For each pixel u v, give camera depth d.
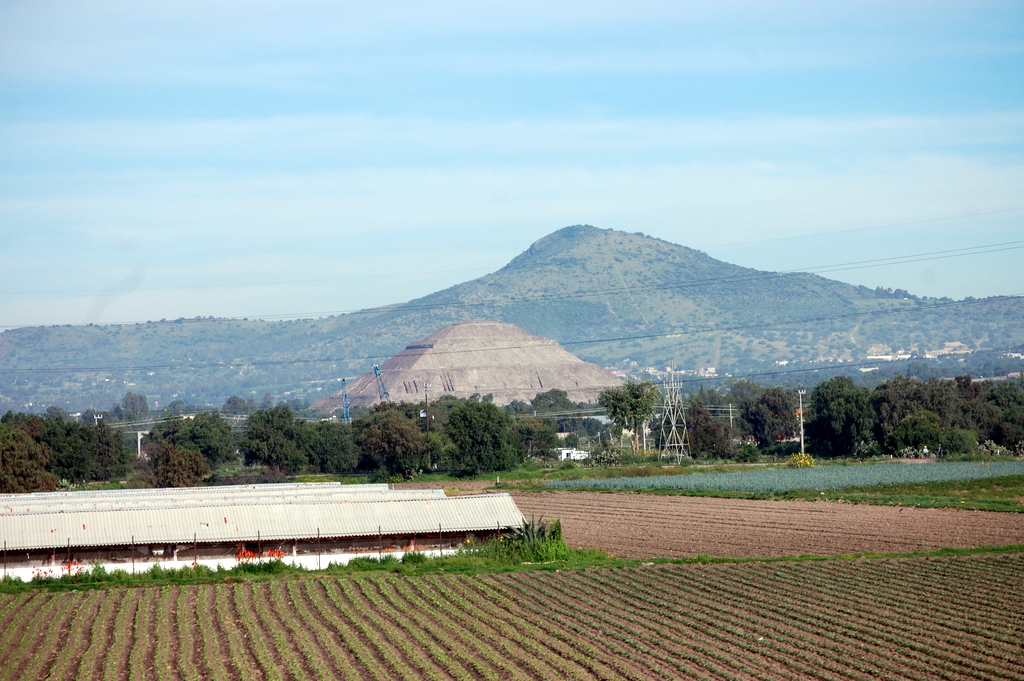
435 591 70.69
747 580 72.00
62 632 61.38
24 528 81.62
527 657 52.78
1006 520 103.00
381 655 54.16
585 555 85.06
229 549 83.19
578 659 52.28
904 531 96.69
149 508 86.94
